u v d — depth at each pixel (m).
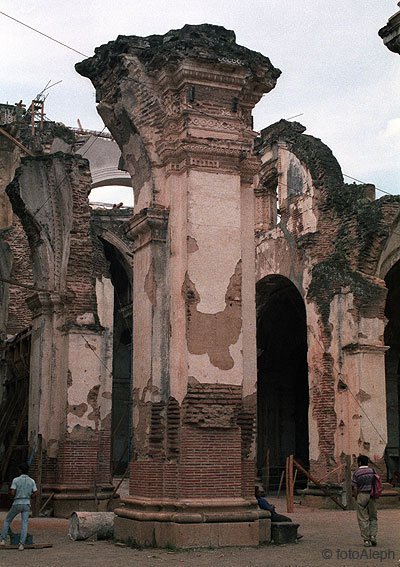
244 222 12.93
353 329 21.62
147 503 11.69
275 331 30.42
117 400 34.75
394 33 9.89
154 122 13.07
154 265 12.60
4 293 26.84
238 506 11.58
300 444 31.11
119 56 13.38
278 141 27.14
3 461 21.78
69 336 19.12
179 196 12.59
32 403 19.58
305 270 24.67
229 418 11.87
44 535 13.88
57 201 19.97
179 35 12.93
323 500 21.08
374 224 22.12
